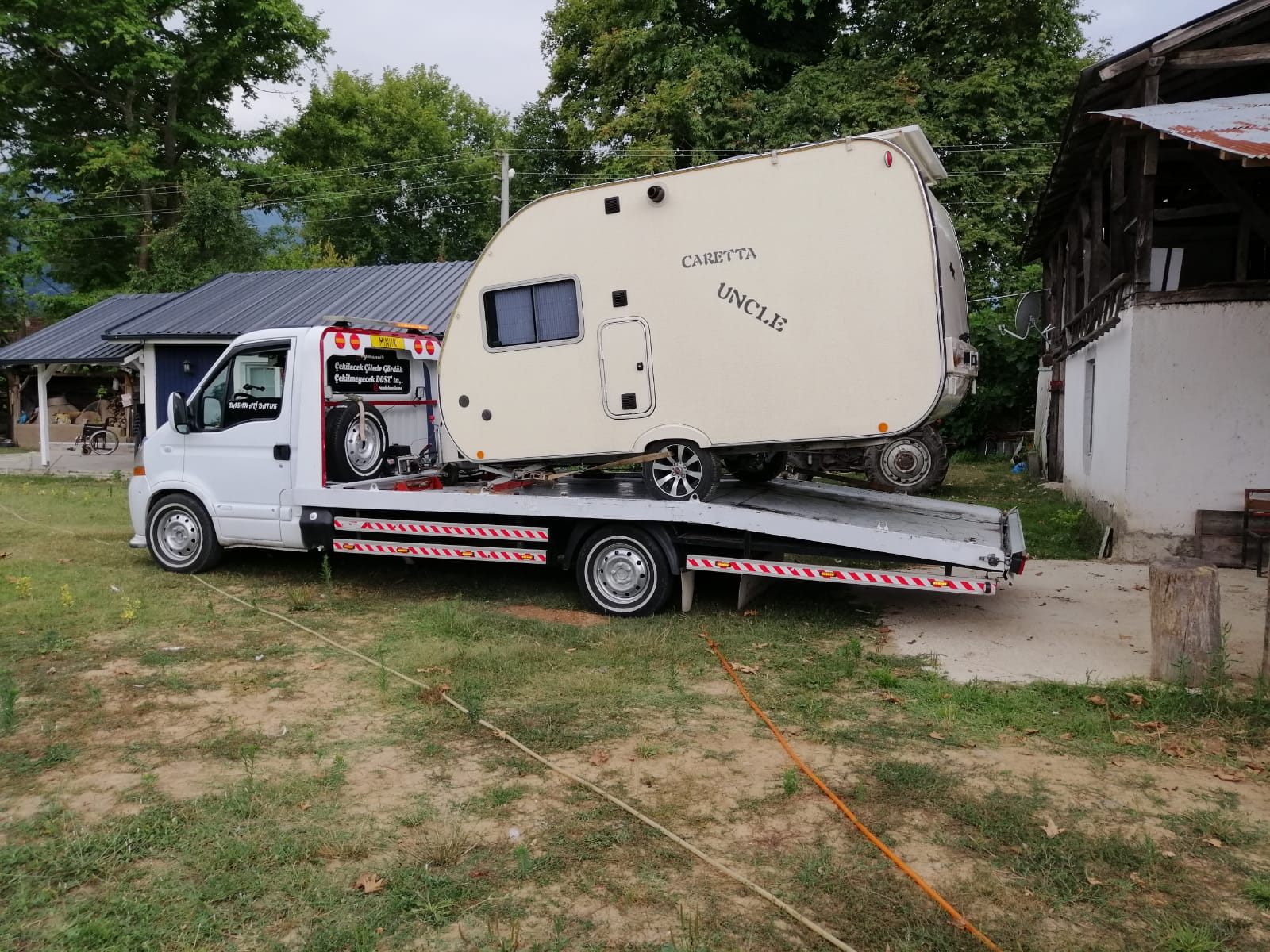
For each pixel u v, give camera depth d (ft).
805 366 21.17
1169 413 29.07
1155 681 17.66
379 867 11.15
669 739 15.23
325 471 25.48
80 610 23.32
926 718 16.17
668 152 77.15
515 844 11.71
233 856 11.30
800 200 20.99
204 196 85.76
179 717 16.21
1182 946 9.61
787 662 19.12
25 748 14.80
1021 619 22.71
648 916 10.16
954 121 76.64
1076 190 43.80
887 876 10.99
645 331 22.57
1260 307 27.86
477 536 23.89
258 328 56.90
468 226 138.31
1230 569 28.22
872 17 88.43
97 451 79.36
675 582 23.79
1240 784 13.56
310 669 18.88
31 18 93.20
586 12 94.73
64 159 102.27
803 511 23.67
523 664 18.97
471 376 24.63
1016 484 52.90
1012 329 69.15
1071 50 81.61
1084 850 11.55
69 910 10.22
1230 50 30.73
